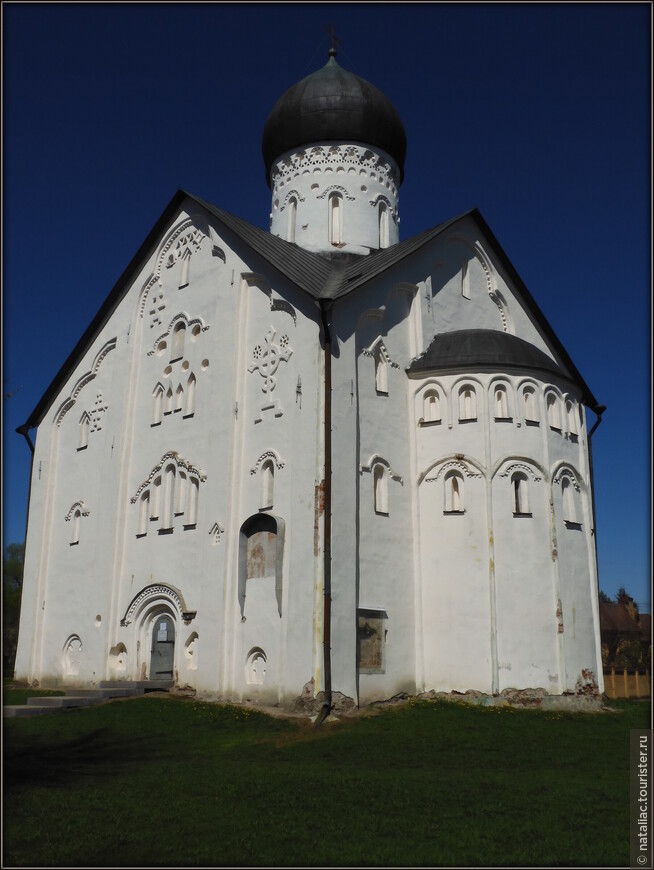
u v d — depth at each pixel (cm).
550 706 2236
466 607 2333
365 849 1054
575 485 2552
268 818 1190
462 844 1070
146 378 3006
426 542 2442
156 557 2723
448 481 2452
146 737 1934
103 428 3192
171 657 2600
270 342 2489
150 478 2841
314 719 2014
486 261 3045
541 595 2334
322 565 2133
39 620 3253
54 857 1042
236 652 2334
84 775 1516
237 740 1877
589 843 1078
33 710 2294
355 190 3180
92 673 2831
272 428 2403
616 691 2889
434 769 1551
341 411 2269
